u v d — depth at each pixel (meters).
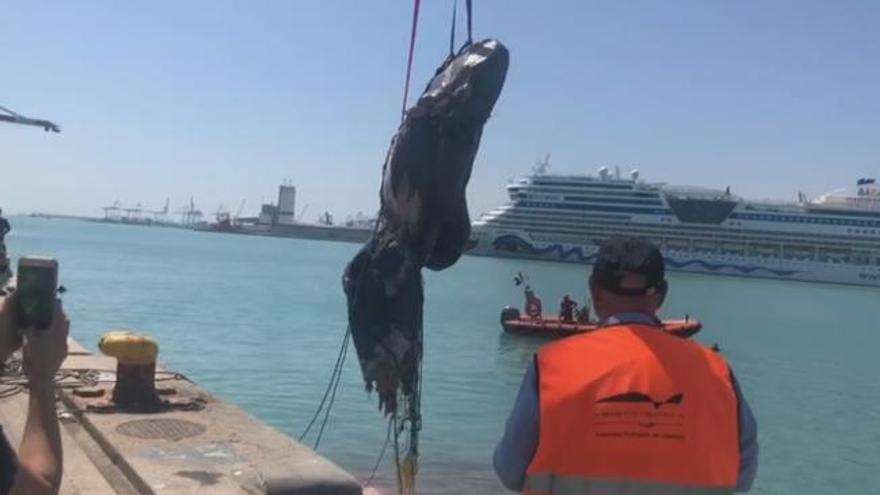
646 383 2.54
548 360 2.64
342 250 188.62
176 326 34.06
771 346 42.78
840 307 84.00
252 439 6.89
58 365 2.08
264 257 126.31
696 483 2.50
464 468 13.05
